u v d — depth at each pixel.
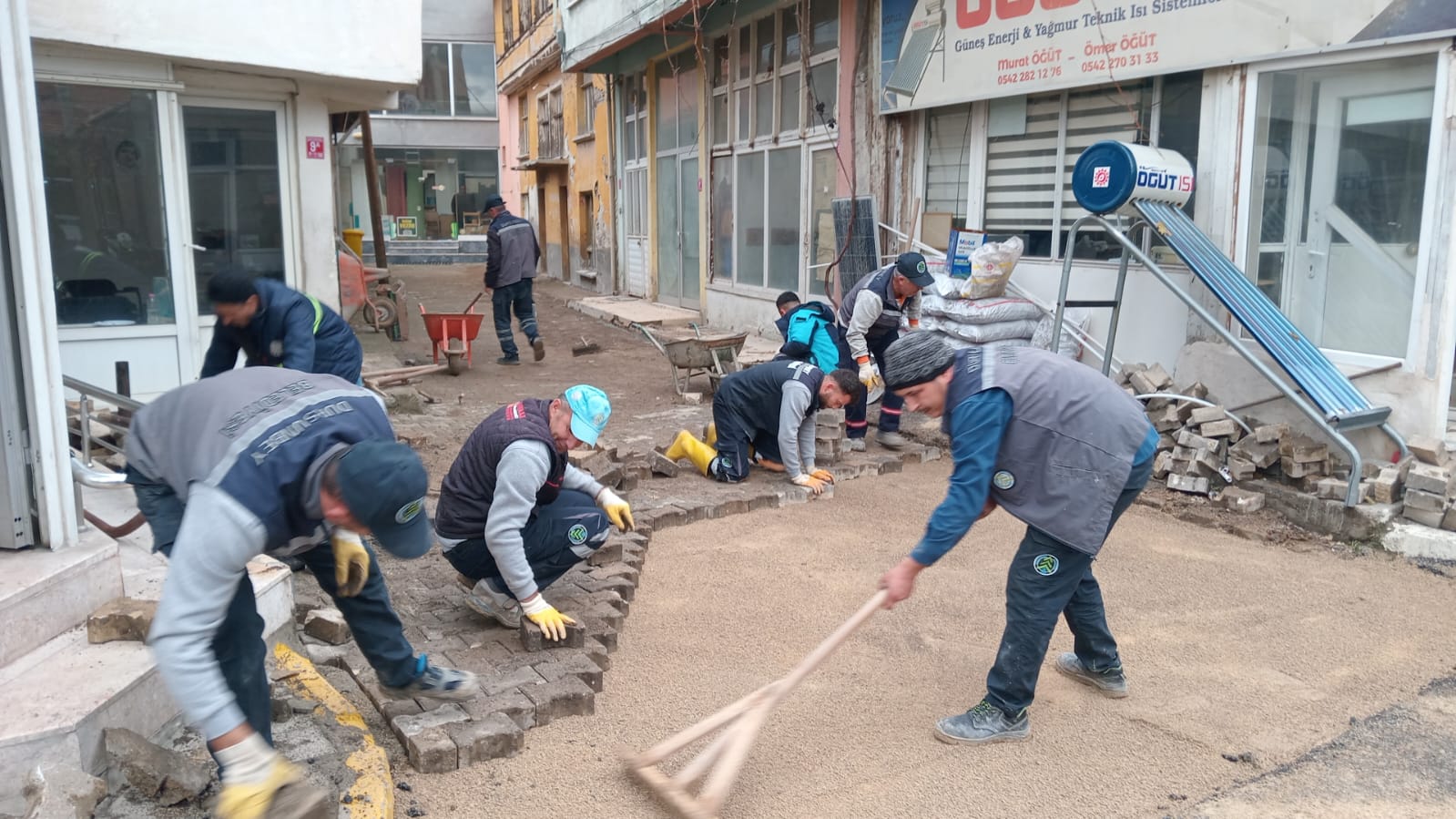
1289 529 5.52
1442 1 5.31
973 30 8.23
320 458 2.22
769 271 12.35
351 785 2.92
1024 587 3.32
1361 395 5.61
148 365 7.90
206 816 2.74
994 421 3.15
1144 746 3.40
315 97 8.66
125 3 7.18
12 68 3.11
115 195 7.62
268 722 2.78
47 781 2.55
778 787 3.17
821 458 6.80
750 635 4.25
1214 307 6.68
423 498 2.18
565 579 4.55
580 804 3.02
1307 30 5.93
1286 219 6.36
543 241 24.59
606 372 10.78
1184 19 6.59
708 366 9.12
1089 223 7.42
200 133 8.17
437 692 3.34
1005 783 3.19
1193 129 6.83
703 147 13.87
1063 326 7.75
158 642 2.11
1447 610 4.52
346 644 3.96
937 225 9.19
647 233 16.75
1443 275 5.50
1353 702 3.69
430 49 31.95
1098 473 3.17
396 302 13.03
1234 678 3.89
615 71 16.94
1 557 3.25
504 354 11.27
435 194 34.09
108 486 3.47
